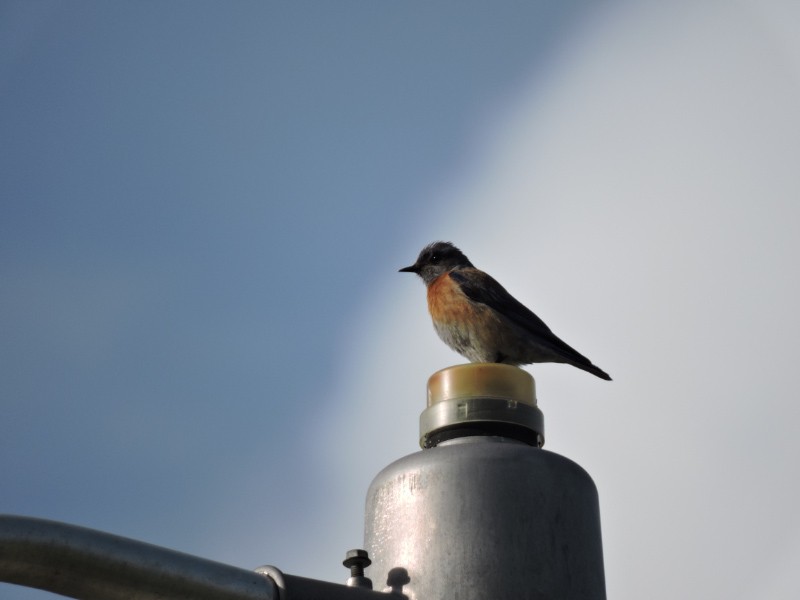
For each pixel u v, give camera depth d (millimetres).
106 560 5098
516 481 6320
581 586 6234
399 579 6211
